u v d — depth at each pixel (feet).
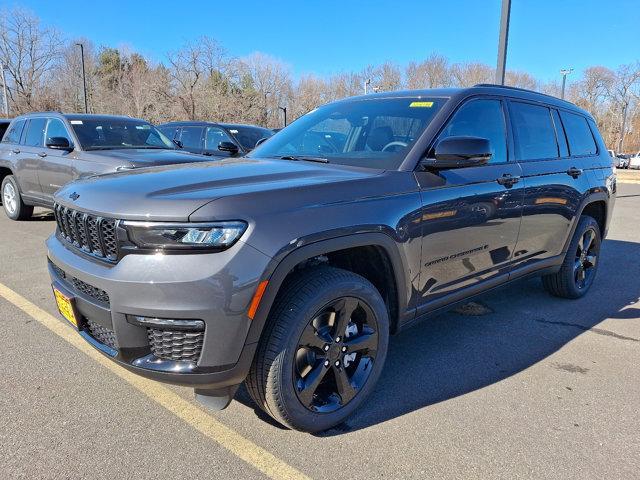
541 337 13.33
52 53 159.43
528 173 12.72
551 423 9.35
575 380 11.01
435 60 175.94
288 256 7.72
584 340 13.17
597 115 231.50
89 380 10.47
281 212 7.84
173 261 7.27
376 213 8.94
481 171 11.37
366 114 11.87
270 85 154.81
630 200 49.01
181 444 8.51
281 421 8.43
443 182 10.30
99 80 169.99
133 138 25.94
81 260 8.32
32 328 12.92
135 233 7.46
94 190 8.59
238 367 7.63
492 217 11.48
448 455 8.37
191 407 9.60
